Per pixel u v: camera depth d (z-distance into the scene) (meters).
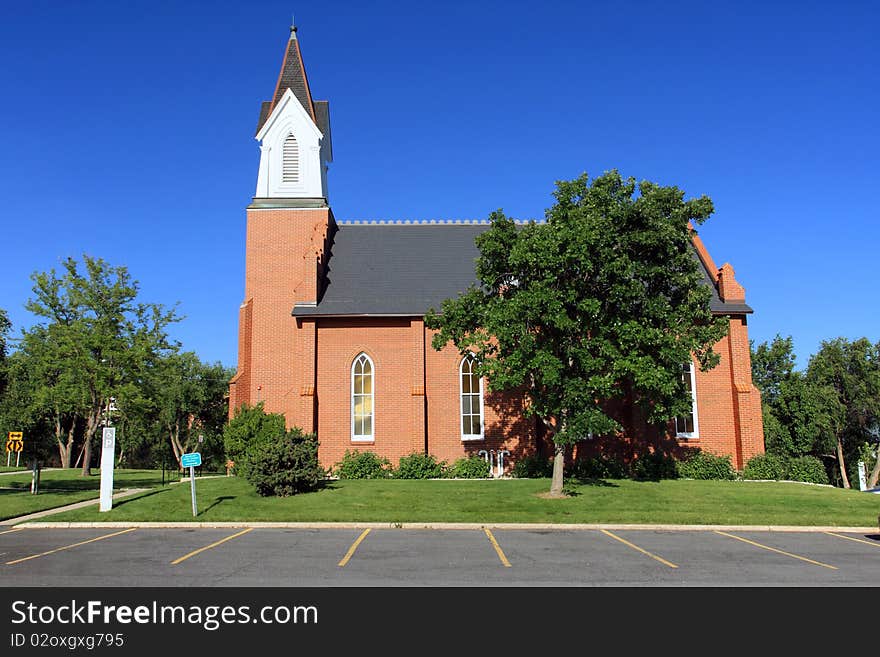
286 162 37.31
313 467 25.45
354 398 33.06
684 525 20.33
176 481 37.12
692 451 32.38
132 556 15.40
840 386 48.72
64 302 33.25
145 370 34.53
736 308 32.78
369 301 33.69
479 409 32.94
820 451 47.03
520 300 22.95
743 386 32.44
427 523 20.17
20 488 33.28
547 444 32.59
